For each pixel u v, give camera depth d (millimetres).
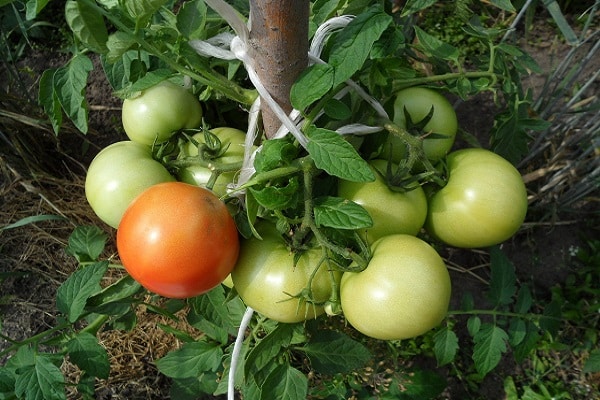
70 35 660
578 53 631
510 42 631
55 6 678
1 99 555
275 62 278
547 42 648
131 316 409
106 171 338
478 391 533
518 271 574
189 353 417
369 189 327
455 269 564
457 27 646
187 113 369
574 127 562
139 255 278
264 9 251
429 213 358
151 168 344
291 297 307
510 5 376
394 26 314
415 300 290
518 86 434
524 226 570
